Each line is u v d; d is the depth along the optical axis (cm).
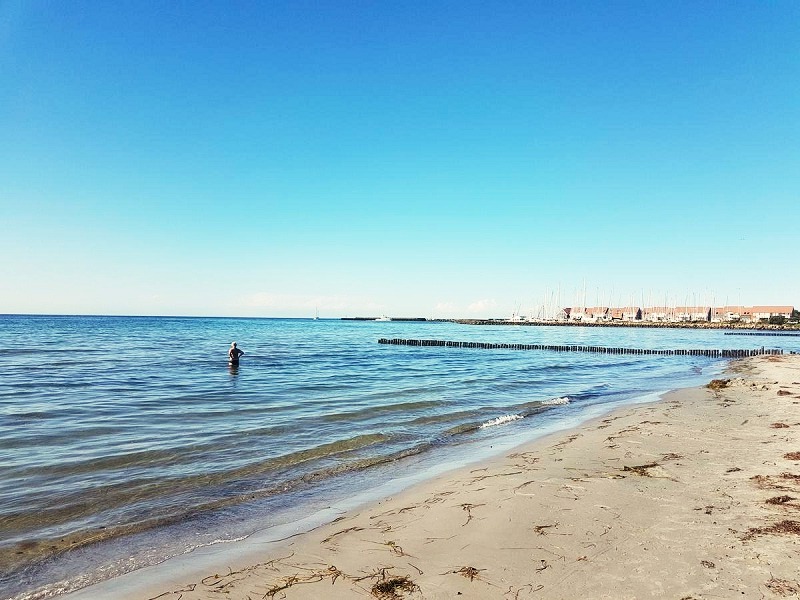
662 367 4022
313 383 2545
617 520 686
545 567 555
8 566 616
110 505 835
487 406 1914
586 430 1407
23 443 1238
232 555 636
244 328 13150
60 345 5062
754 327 15288
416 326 18675
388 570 568
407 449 1230
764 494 775
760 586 493
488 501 790
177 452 1173
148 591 542
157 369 3052
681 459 1021
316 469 1056
